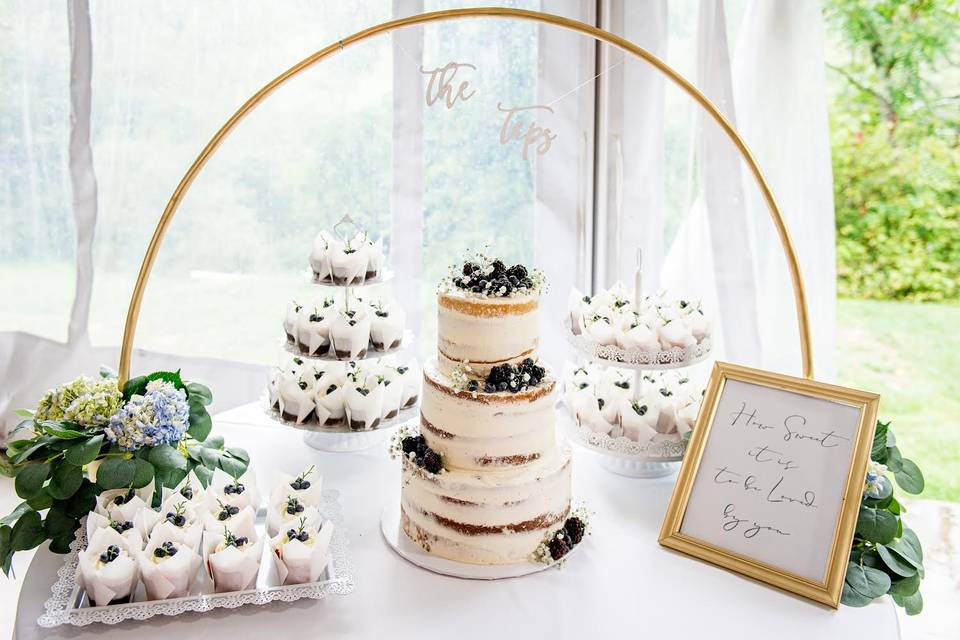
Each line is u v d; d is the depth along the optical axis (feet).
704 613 4.19
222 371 9.68
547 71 8.61
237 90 9.02
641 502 5.33
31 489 4.64
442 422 4.55
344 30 8.86
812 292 7.74
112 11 8.79
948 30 14.84
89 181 9.13
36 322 9.55
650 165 8.33
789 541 4.49
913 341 15.24
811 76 7.41
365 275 5.87
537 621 4.11
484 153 9.04
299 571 4.26
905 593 4.45
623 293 5.89
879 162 15.71
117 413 4.77
